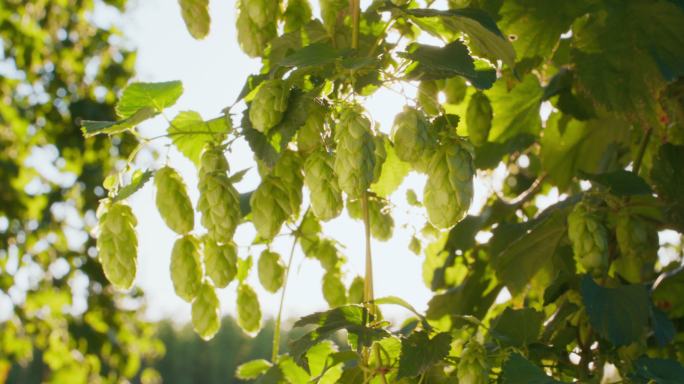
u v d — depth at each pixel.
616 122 1.21
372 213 1.04
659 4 0.99
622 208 1.03
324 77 0.90
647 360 0.92
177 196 0.90
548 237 1.08
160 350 3.76
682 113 1.06
